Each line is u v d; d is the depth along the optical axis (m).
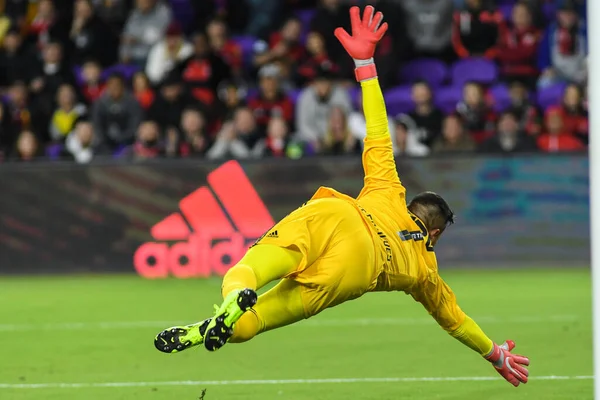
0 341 33.66
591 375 26.34
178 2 72.06
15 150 58.59
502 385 25.23
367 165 21.22
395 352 30.58
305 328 35.66
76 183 52.00
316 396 24.17
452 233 51.62
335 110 55.00
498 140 55.25
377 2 66.31
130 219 51.88
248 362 29.14
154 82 65.12
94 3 71.25
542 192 51.44
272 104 61.12
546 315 38.16
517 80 64.75
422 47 66.31
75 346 32.50
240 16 71.19
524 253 51.50
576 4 67.50
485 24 65.88
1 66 66.81
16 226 52.25
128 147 57.38
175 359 29.83
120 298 44.50
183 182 51.62
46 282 50.44
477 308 40.12
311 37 64.31
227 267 51.41
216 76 63.31
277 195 51.28
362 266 18.83
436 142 55.31
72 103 62.31
